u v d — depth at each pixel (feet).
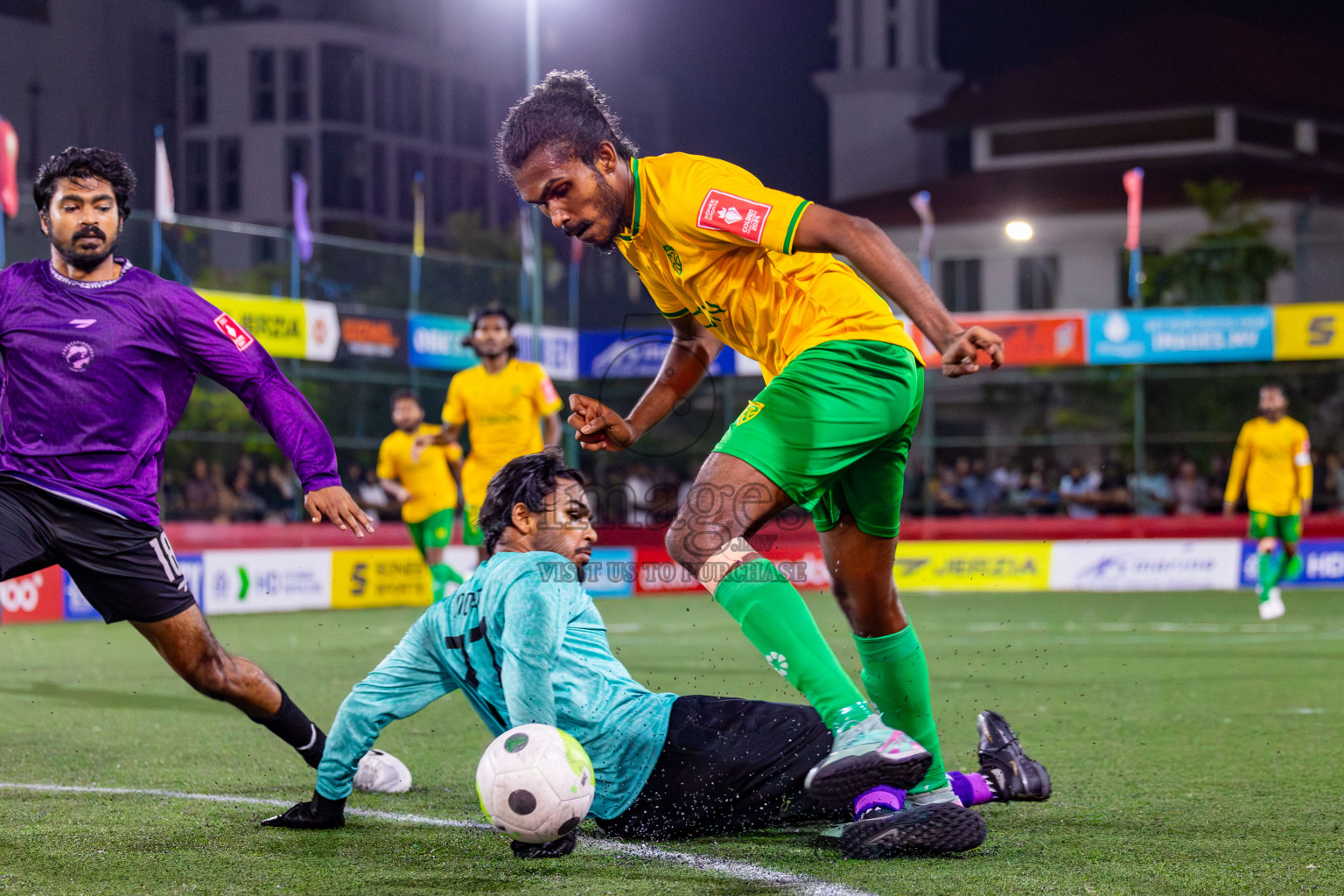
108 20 110.22
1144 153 103.30
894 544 11.44
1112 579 56.24
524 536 11.81
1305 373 64.13
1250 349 53.11
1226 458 64.34
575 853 11.17
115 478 12.16
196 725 19.97
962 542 57.21
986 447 71.36
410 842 11.69
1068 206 93.81
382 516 56.85
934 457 66.64
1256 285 66.18
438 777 15.48
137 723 20.26
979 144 108.27
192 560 44.96
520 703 11.09
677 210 10.54
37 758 16.85
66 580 43.45
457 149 129.08
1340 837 11.80
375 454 56.49
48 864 10.83
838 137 121.90
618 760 11.64
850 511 11.26
